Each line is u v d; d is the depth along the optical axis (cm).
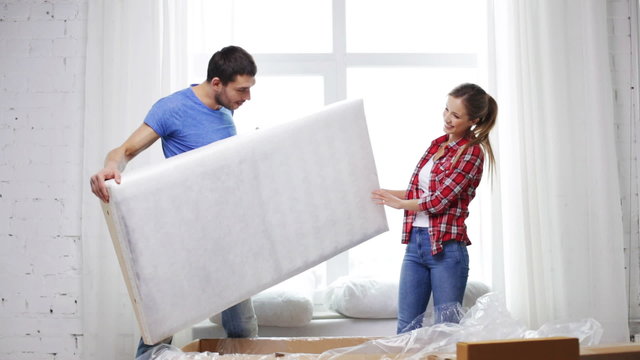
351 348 161
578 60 287
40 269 284
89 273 267
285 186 172
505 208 282
